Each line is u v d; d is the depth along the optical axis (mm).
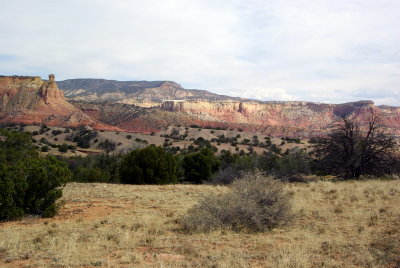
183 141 111625
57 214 13656
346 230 10039
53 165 13852
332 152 29812
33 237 9703
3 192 12516
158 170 28078
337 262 7039
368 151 28359
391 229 9820
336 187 20219
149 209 14594
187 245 8562
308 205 14305
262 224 10586
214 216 10633
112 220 12047
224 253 7684
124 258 7316
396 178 25234
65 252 7914
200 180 35906
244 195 11133
